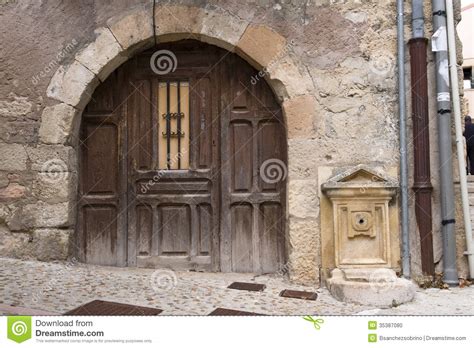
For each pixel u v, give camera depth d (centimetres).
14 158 452
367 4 443
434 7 437
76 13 460
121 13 456
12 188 452
